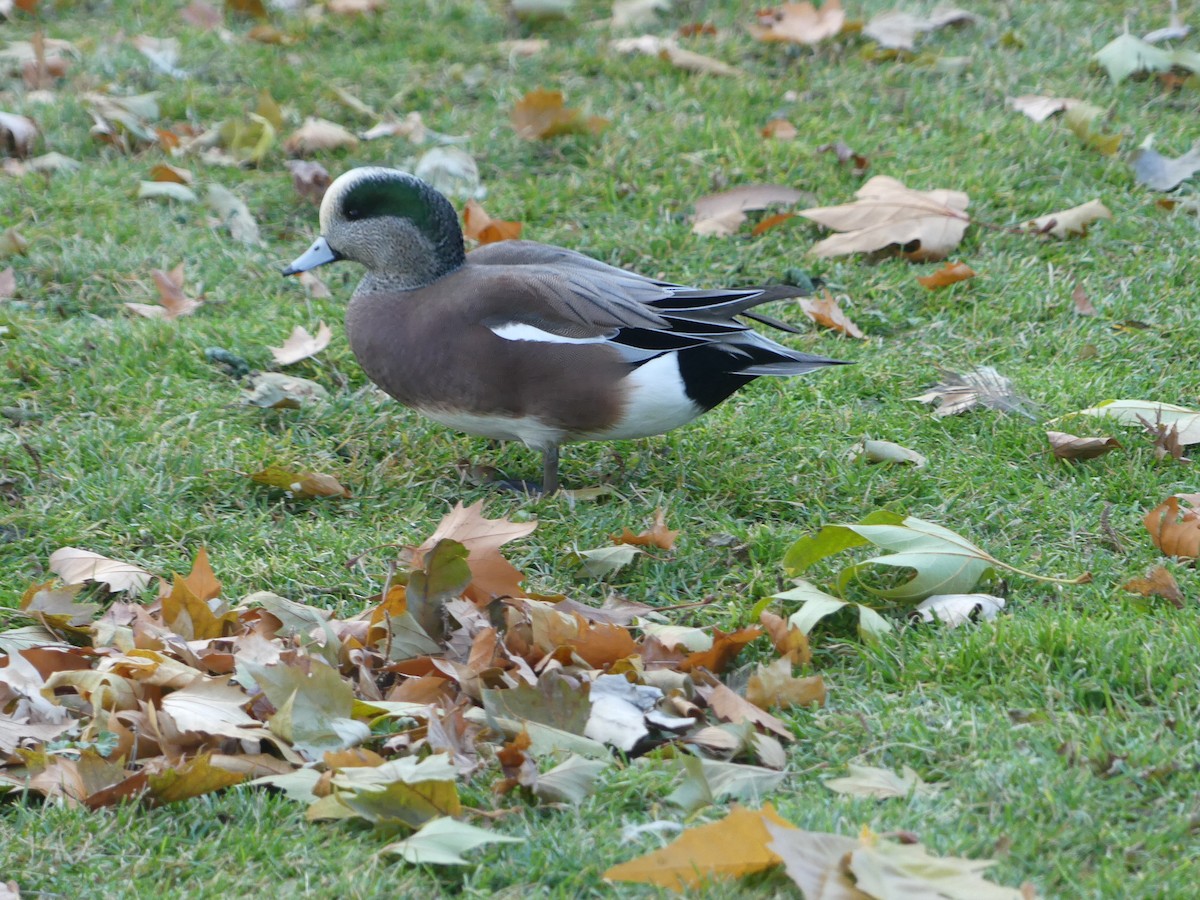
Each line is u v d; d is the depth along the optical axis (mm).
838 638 6445
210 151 11906
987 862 4531
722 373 7461
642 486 7922
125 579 6875
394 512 7699
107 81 12953
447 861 4766
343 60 13438
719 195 10969
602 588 6949
